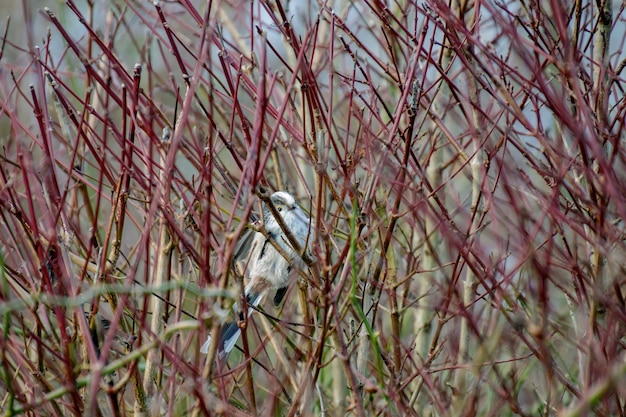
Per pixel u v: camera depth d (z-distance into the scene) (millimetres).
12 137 14297
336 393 12172
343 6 14430
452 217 10430
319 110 9438
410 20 14070
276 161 11875
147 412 9438
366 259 10867
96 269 9867
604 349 8250
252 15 10141
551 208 8352
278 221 8586
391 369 10188
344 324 12250
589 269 8719
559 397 10047
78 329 9711
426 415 11984
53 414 9742
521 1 9828
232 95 9680
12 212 9320
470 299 11250
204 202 8492
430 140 11883
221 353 10680
